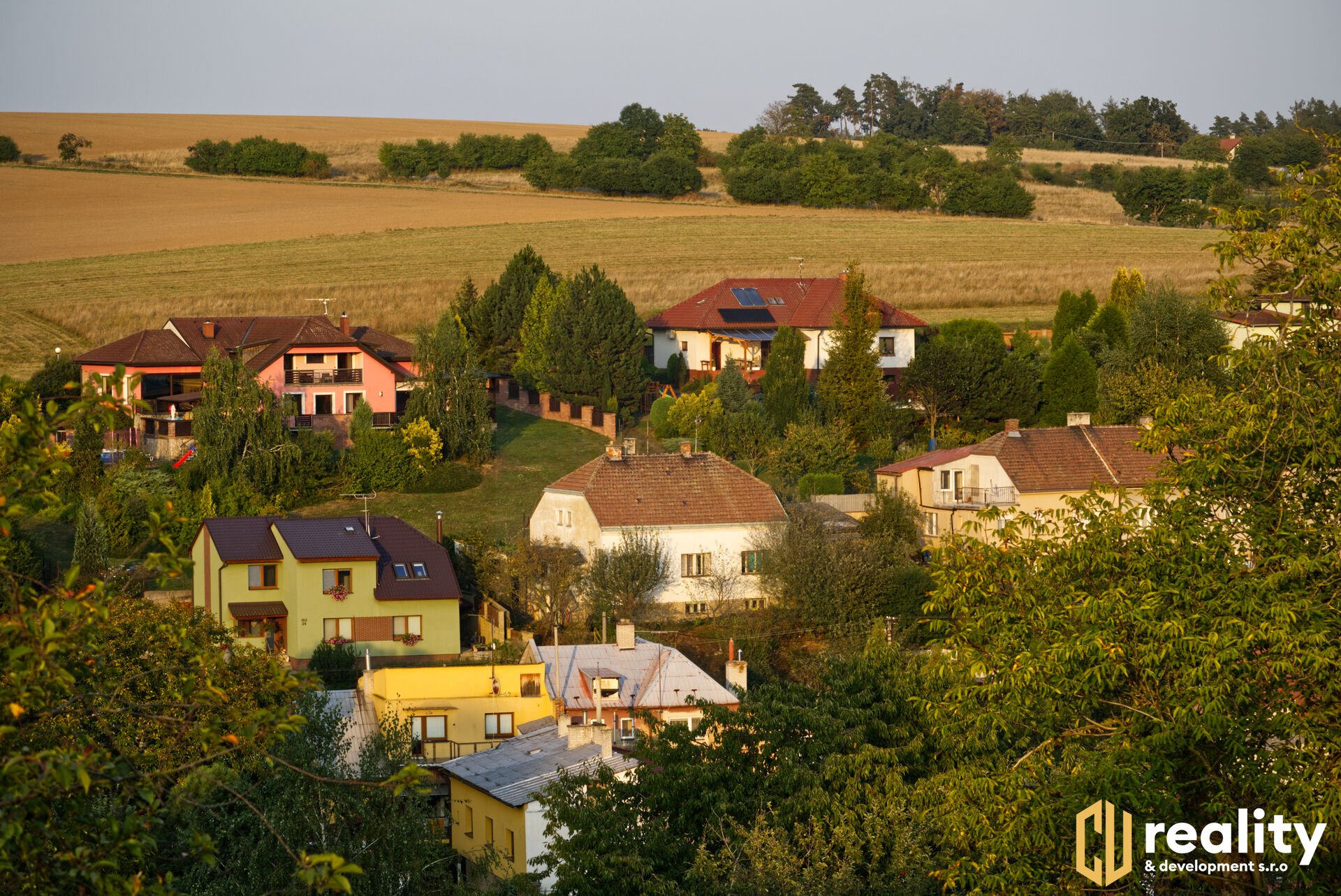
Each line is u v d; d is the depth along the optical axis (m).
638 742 67.19
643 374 198.25
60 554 135.50
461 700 94.38
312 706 62.25
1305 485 40.78
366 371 180.12
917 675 65.56
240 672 54.50
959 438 170.75
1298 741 38.69
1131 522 42.12
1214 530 40.50
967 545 44.56
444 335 170.88
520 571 129.25
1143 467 143.62
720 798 57.59
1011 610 42.59
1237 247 43.44
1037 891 39.19
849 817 54.88
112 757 26.55
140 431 162.00
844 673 68.06
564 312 190.50
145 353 180.50
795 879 51.22
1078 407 176.62
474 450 166.25
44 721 32.12
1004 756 58.41
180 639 30.02
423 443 161.00
